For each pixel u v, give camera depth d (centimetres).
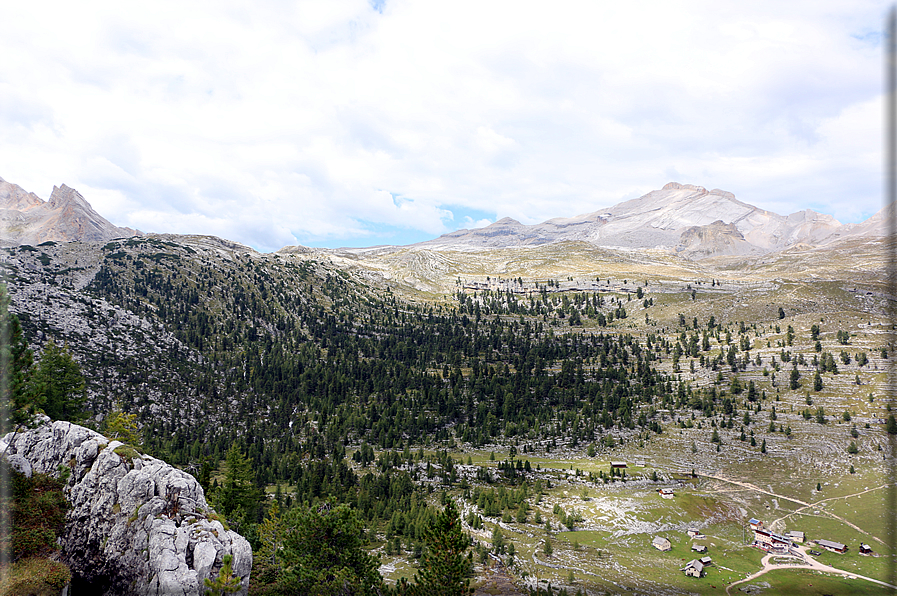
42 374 11188
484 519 19800
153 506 6341
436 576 7350
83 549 6247
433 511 18412
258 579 7350
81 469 6744
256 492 11975
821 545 18775
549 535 18675
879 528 19638
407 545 15762
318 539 7094
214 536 6234
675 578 15962
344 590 7044
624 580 15575
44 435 7038
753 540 19262
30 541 5925
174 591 5644
